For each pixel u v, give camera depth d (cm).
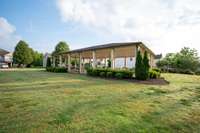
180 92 725
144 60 1186
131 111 414
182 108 455
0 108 428
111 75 1338
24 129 295
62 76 1515
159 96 619
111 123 329
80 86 854
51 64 3077
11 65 4884
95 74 1527
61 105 461
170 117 377
